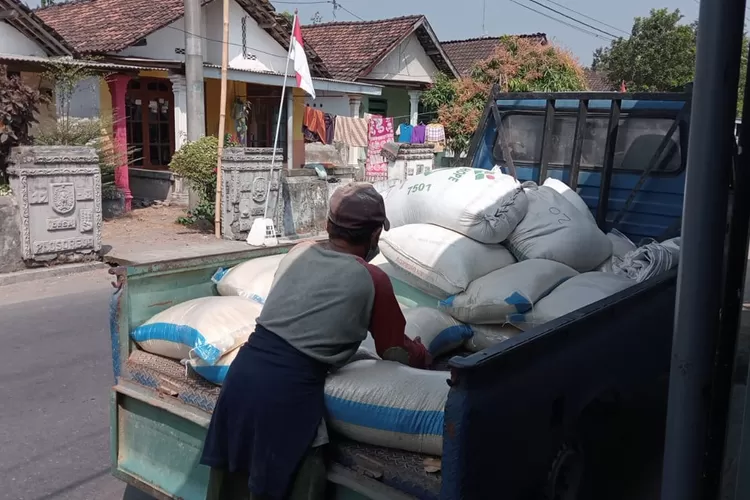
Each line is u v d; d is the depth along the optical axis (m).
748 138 1.92
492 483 1.86
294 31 10.58
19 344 5.60
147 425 2.76
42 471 3.67
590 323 2.32
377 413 2.10
